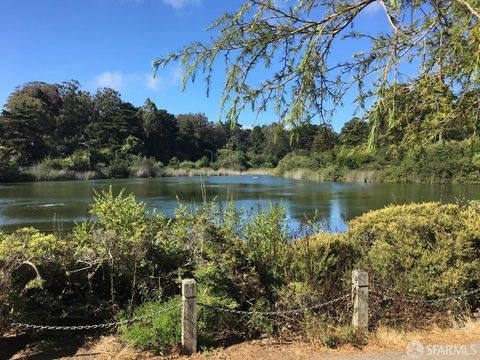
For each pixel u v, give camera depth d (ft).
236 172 305.53
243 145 348.18
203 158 335.67
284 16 9.55
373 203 82.28
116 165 269.85
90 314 17.39
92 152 284.41
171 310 16.30
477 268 19.58
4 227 57.36
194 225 20.71
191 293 15.53
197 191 130.72
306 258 19.08
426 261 19.07
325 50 9.71
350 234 22.40
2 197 108.88
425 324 18.51
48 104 335.47
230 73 10.02
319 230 24.61
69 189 144.36
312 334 16.88
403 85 10.18
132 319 15.81
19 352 15.78
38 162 256.32
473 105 10.68
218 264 18.63
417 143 10.78
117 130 342.85
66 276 17.53
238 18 9.53
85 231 20.47
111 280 17.76
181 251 19.80
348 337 16.70
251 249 19.52
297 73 9.73
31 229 20.76
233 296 18.28
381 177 107.76
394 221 21.66
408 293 18.86
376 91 9.30
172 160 337.72
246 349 16.12
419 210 23.67
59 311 17.31
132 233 20.06
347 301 18.11
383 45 10.41
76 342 16.39
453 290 18.89
